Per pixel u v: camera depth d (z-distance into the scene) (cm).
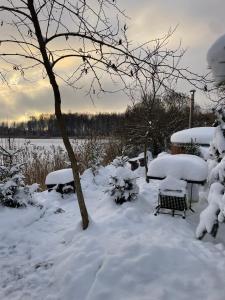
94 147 1130
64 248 495
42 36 452
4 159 701
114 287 372
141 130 1245
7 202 636
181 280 374
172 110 1364
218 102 493
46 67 462
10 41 459
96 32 451
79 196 518
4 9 434
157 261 405
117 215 562
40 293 390
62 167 1146
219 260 414
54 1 432
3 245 521
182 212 605
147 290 363
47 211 686
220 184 496
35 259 474
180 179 593
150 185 817
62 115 494
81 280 392
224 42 313
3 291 396
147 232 504
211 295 348
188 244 459
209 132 883
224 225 526
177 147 887
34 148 1221
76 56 464
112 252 430
